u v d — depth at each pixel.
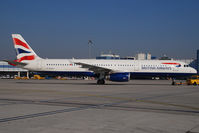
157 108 13.77
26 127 8.70
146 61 41.84
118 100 17.58
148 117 10.86
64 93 23.27
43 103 15.61
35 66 42.19
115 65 41.22
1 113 11.66
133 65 40.94
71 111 12.42
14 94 22.00
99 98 18.88
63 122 9.62
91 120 10.06
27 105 14.60
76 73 41.72
